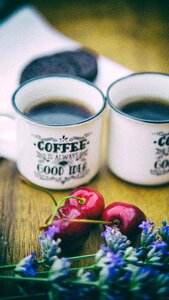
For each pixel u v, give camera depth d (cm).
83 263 39
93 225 42
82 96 46
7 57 55
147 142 43
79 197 41
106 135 49
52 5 63
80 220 38
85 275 33
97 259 34
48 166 44
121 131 44
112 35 60
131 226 39
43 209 44
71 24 60
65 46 57
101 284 33
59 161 43
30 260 35
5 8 61
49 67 53
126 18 62
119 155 45
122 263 34
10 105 49
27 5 62
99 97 45
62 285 33
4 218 43
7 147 46
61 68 53
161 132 43
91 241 41
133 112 46
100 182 47
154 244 36
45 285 36
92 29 60
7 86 52
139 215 40
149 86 47
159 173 45
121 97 47
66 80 46
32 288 36
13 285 37
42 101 47
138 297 33
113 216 40
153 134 43
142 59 57
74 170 44
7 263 39
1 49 56
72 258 35
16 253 40
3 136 46
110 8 64
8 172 47
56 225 38
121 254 35
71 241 38
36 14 61
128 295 33
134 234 40
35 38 58
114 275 33
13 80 52
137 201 45
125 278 33
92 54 56
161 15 63
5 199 44
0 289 37
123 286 33
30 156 44
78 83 46
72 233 38
